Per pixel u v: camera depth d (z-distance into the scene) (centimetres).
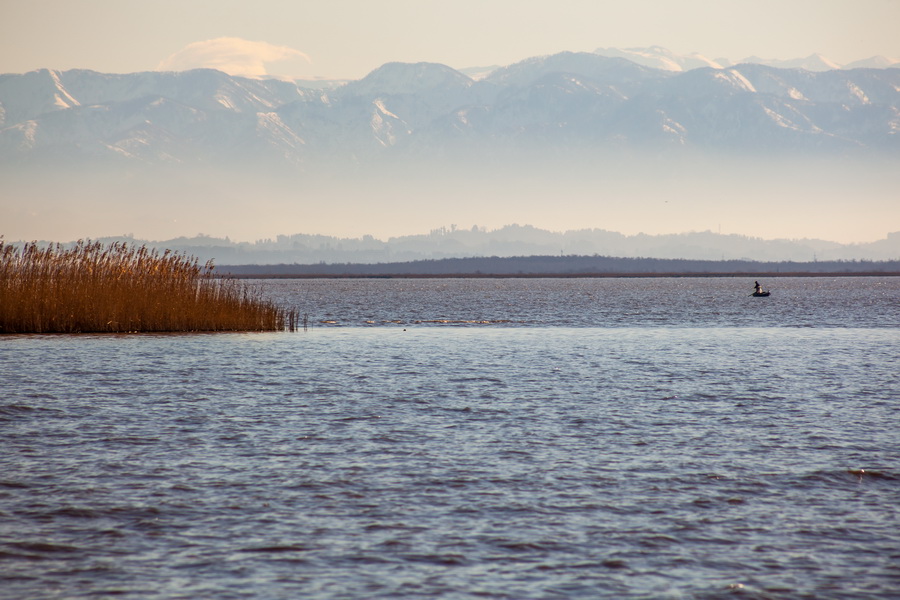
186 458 7662
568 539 5584
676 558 5281
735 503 6375
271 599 4669
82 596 4688
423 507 6219
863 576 5031
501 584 4881
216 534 5634
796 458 7775
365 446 8212
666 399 11369
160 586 4825
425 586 4847
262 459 7638
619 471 7262
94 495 6444
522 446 8244
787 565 5184
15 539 5503
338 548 5400
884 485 6894
